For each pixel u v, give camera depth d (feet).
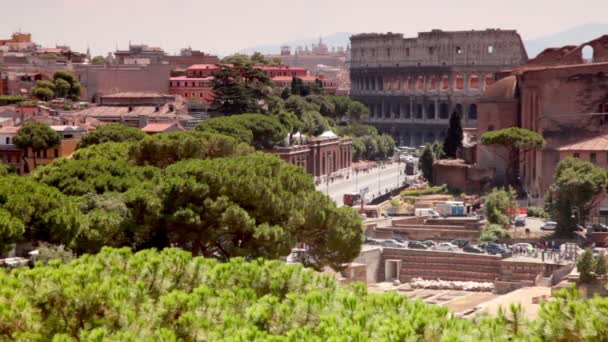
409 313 322.34
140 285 356.38
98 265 375.86
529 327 299.58
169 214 638.94
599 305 294.46
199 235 640.58
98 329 319.06
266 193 654.94
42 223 611.06
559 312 296.71
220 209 635.25
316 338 298.15
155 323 340.59
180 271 385.09
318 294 340.80
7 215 584.81
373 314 321.93
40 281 354.54
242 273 385.70
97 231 616.80
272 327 332.80
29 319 333.21
